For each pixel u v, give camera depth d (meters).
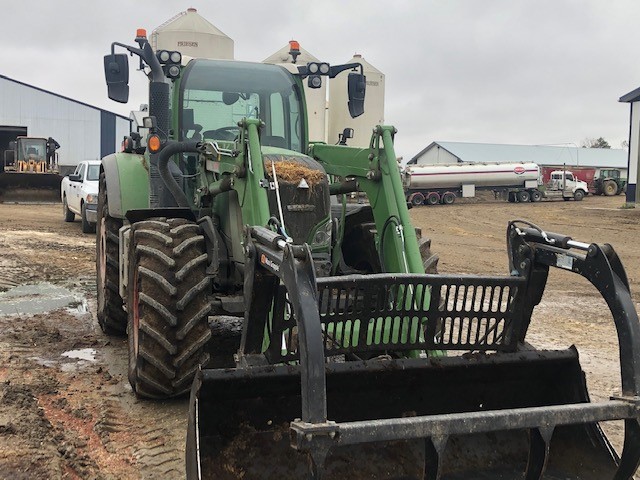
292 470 3.51
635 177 31.31
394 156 4.91
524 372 3.87
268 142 6.15
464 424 2.92
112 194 6.37
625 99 31.23
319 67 6.17
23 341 6.66
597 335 7.69
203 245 4.98
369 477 3.62
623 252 16.48
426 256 5.78
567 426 3.68
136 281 4.94
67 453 4.16
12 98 48.84
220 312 4.97
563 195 42.66
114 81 5.43
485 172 40.53
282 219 4.50
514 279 3.92
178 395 4.91
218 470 3.37
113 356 6.24
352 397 3.68
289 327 3.68
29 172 24.86
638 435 3.20
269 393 3.45
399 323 3.86
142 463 4.08
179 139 5.89
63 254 12.75
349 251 5.84
